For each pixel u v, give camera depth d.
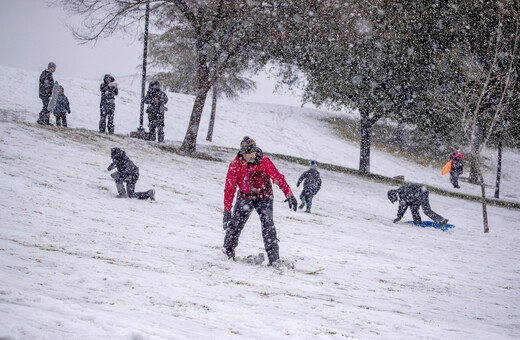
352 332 2.95
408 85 24.36
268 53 22.11
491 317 4.39
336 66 23.47
